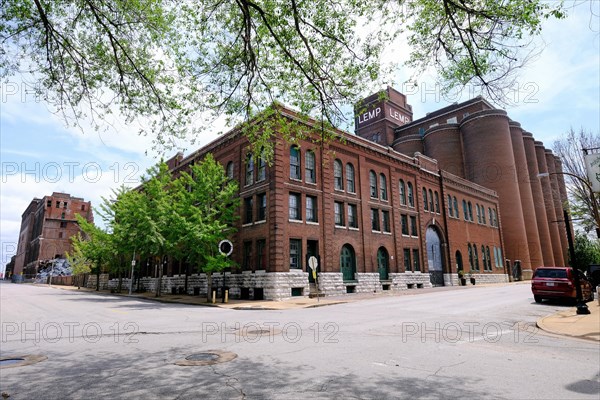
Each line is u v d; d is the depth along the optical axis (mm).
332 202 28359
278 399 4848
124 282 47500
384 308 16953
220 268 23516
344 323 12055
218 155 31938
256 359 7004
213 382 5586
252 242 26203
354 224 30219
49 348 8398
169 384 5516
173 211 25266
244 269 26594
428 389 5207
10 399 4984
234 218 25875
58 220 100438
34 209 119562
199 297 27547
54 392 5230
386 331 10320
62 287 60625
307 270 25781
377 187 33312
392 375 5906
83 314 16172
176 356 7367
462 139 58750
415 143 62844
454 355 7324
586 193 23094
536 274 18812
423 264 36375
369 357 7133
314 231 26578
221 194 25297
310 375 5914
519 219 53969
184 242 25391
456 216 43875
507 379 5703
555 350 7910
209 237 23703
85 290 47031
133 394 5102
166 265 37656
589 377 5832
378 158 34094
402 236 34844
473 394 5008
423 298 22344
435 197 41219
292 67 8484
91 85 8203
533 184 63250
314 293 25094
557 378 5766
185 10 8102
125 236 30250
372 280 29984
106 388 5379
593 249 55094
